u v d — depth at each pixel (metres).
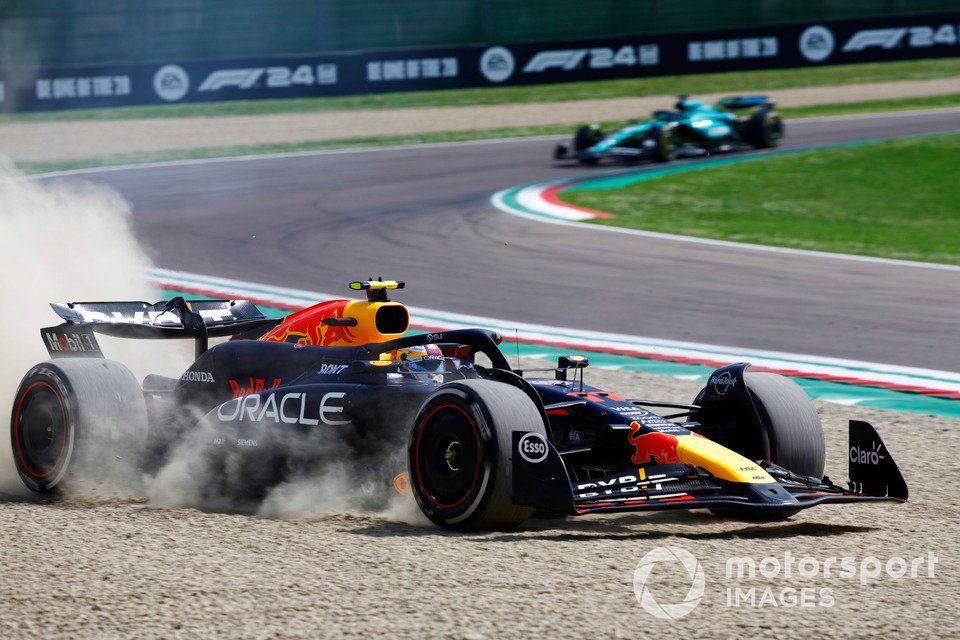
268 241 65.25
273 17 158.50
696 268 57.34
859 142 103.31
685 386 35.81
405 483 21.17
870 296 50.62
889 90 132.62
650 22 157.75
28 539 18.78
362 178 90.19
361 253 61.56
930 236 67.75
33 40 159.50
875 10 152.88
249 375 23.72
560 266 57.91
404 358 22.25
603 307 49.16
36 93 139.50
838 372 37.81
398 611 15.06
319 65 140.12
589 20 159.00
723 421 22.61
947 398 34.16
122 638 14.12
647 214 73.94
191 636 14.17
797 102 129.25
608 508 18.34
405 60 141.75
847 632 14.64
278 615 14.89
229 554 17.80
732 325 45.50
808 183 86.12
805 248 62.91
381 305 22.61
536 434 18.69
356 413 20.98
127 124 129.75
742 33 142.25
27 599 15.55
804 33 143.25
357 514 21.33
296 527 19.83
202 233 67.75
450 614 14.96
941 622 15.09
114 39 159.00
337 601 15.45
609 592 16.02
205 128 125.19
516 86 143.62
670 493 19.42
